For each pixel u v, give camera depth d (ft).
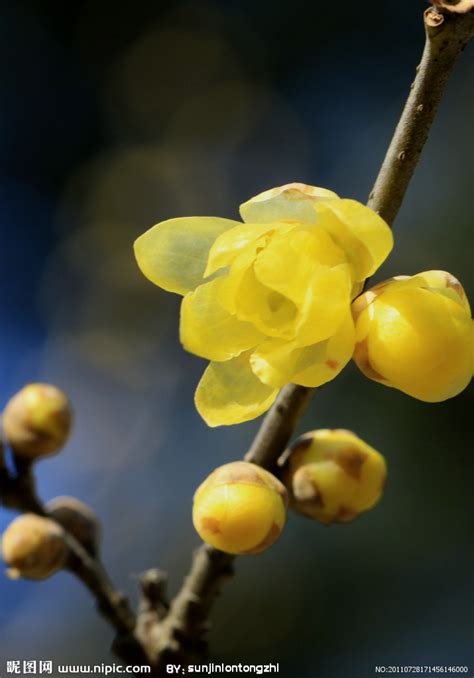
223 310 0.74
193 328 0.74
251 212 0.74
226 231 0.74
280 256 0.72
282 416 0.77
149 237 0.75
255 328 0.74
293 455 0.79
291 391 0.77
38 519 0.84
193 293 0.74
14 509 0.85
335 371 0.72
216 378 0.74
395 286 0.72
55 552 0.83
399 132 0.73
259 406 0.74
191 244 0.75
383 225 0.71
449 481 1.19
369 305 0.72
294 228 0.73
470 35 0.72
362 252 0.72
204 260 0.75
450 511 1.19
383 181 0.74
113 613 0.83
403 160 0.73
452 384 0.72
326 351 0.72
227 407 0.74
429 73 0.73
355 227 0.71
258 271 0.72
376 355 0.72
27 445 0.85
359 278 0.73
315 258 0.72
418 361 0.71
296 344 0.72
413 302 0.72
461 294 0.73
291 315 0.73
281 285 0.72
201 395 0.74
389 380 0.72
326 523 0.79
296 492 0.78
